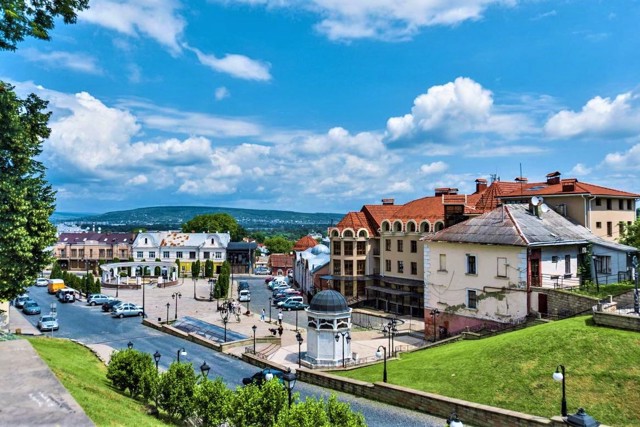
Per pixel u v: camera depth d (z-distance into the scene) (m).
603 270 42.19
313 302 41.47
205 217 153.88
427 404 25.58
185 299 79.88
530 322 35.12
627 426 20.95
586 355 25.73
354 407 27.17
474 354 30.08
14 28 21.08
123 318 63.00
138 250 118.38
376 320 59.56
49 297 81.94
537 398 23.92
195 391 21.61
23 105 26.16
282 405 18.22
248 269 128.25
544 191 51.09
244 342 47.44
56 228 26.14
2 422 10.77
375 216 71.81
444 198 58.34
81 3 23.16
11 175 23.33
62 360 28.34
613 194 49.81
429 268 46.81
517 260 38.69
